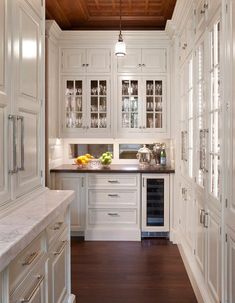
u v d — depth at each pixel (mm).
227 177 2025
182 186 3980
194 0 3125
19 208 1948
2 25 1759
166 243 4434
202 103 2809
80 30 4969
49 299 2025
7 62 1825
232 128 1909
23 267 1580
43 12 2527
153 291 3045
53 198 2275
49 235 2021
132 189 4570
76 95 4875
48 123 4402
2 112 1767
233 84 1884
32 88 2268
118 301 2861
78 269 3557
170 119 4832
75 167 4824
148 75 4824
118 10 4551
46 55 4340
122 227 4594
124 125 4879
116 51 3855
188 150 3545
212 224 2432
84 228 4602
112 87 4852
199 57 2941
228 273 2021
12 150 1881
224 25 2051
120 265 3668
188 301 2861
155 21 4906
